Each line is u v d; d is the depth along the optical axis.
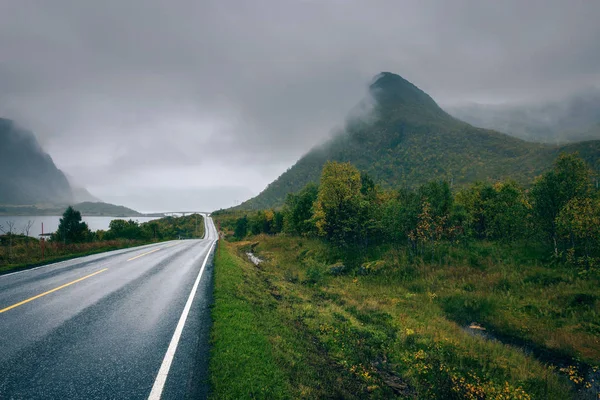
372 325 10.98
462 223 24.58
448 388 7.02
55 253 17.62
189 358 5.09
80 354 4.89
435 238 23.05
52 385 4.02
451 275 18.70
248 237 52.78
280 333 7.32
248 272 15.48
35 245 19.06
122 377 4.34
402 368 7.93
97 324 6.19
